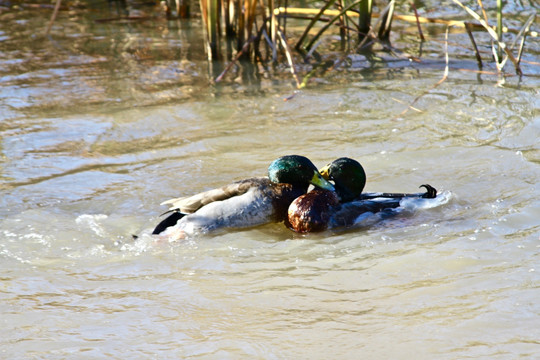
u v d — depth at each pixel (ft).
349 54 44.11
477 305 17.65
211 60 43.27
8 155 30.01
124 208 25.39
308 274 20.17
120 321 17.66
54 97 37.06
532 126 31.65
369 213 24.13
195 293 19.13
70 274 20.54
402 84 38.34
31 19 51.93
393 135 31.50
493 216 23.49
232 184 24.32
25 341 16.75
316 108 35.29
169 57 43.93
